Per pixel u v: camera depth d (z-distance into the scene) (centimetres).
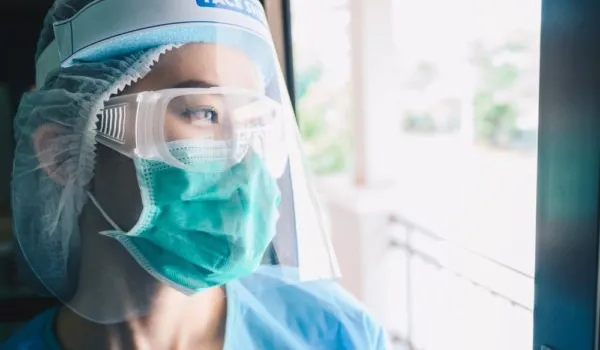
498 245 176
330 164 244
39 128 73
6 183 97
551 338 67
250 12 74
